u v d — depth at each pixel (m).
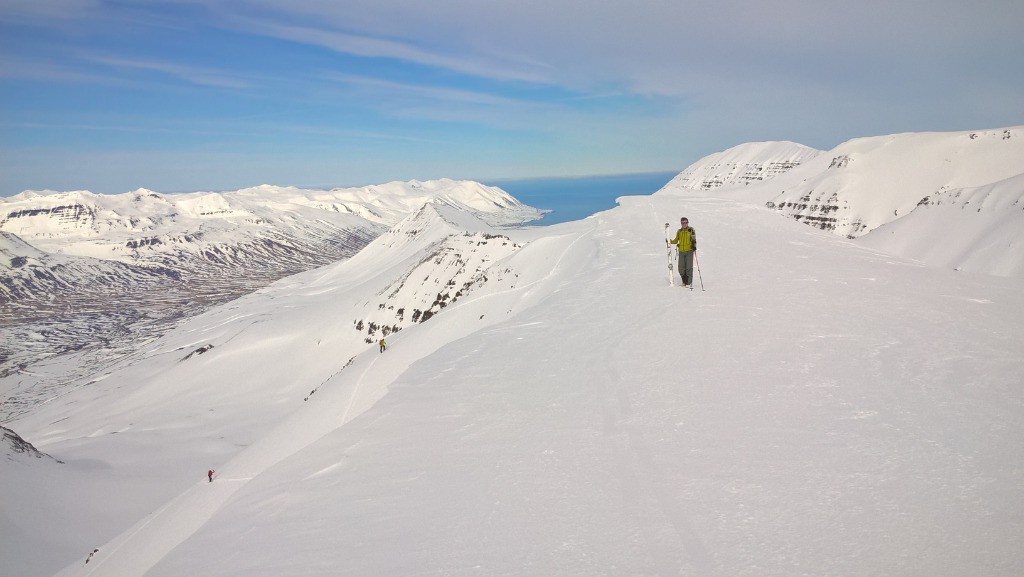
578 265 31.50
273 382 118.06
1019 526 4.46
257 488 7.91
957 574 3.93
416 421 9.07
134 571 13.59
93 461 76.38
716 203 57.84
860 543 4.45
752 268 20.97
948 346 10.09
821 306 14.20
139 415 111.62
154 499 64.31
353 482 7.06
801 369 9.38
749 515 5.09
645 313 15.02
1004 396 7.49
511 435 7.87
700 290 17.44
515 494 6.05
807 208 179.62
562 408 8.72
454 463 7.16
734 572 4.22
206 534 6.64
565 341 13.21
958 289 16.17
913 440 6.34
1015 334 10.76
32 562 46.97
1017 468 5.46
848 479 5.57
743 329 12.37
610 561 4.58
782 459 6.17
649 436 7.20
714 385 8.94
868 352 10.04
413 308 113.75
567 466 6.61
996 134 166.12
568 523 5.31
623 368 10.40
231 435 90.25
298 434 18.69
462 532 5.38
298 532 5.91
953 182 159.00
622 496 5.74
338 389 23.05
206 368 131.12
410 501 6.25
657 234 34.28
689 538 4.82
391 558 5.04
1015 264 81.19
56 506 58.19
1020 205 89.50
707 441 6.86
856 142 197.12
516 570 4.59
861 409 7.44
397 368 22.14
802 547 4.50
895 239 108.88
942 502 4.96
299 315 151.00
